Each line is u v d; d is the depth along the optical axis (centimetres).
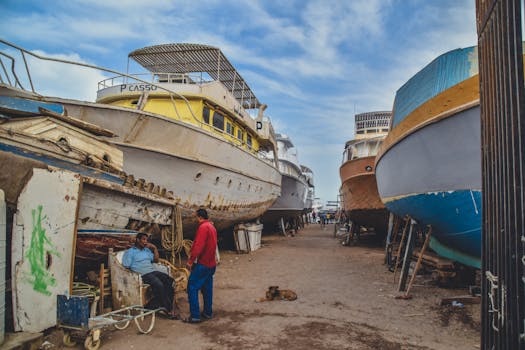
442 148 579
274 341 419
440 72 659
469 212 555
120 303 496
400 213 866
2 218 362
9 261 409
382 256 1195
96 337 384
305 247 1488
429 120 589
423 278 802
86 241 511
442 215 610
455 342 418
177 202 805
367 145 1598
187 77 1052
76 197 440
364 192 1366
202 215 517
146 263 521
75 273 564
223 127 1089
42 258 400
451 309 549
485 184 300
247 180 1178
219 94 1047
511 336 246
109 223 573
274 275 839
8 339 357
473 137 523
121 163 616
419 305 577
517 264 240
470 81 516
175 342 413
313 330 458
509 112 252
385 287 711
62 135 511
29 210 393
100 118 705
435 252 873
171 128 770
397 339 428
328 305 579
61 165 490
